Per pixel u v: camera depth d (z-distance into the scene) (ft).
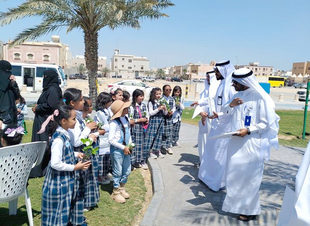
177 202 15.02
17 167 9.68
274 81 205.16
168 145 23.32
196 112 18.49
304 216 7.61
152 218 12.87
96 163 13.17
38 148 10.39
